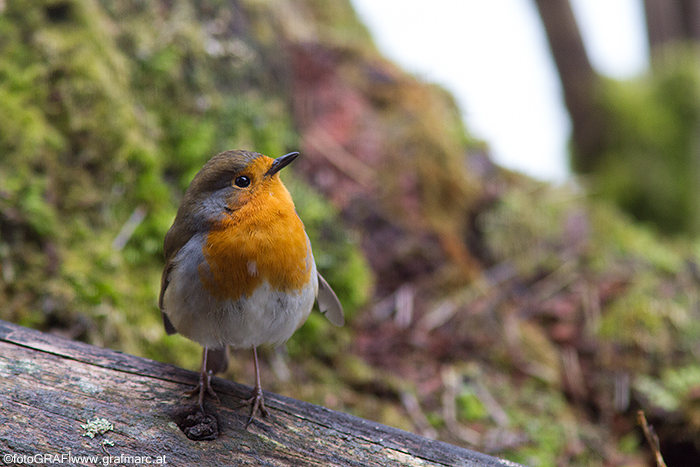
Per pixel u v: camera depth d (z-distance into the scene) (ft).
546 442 26.50
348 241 30.96
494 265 35.96
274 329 16.69
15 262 23.06
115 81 28.09
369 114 37.60
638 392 29.66
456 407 27.50
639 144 47.01
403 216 34.40
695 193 46.55
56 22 27.53
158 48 30.22
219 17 33.04
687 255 39.45
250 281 16.01
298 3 44.01
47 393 14.93
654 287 34.78
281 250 16.19
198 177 17.19
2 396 14.64
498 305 32.68
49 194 24.88
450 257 33.91
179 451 14.42
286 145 33.60
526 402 28.53
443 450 15.38
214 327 16.44
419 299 32.22
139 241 26.27
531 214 37.91
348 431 15.49
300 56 38.75
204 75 31.27
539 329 32.81
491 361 30.22
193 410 15.26
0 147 24.41
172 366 16.55
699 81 46.98
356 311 30.35
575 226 38.68
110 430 14.52
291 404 16.03
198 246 16.28
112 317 23.52
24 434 14.05
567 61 47.26
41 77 26.37
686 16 50.49
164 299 17.15
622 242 38.68
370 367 28.60
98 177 26.45
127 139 27.30
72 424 14.46
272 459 14.64
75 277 23.56
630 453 27.66
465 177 37.76
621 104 47.34
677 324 32.60
